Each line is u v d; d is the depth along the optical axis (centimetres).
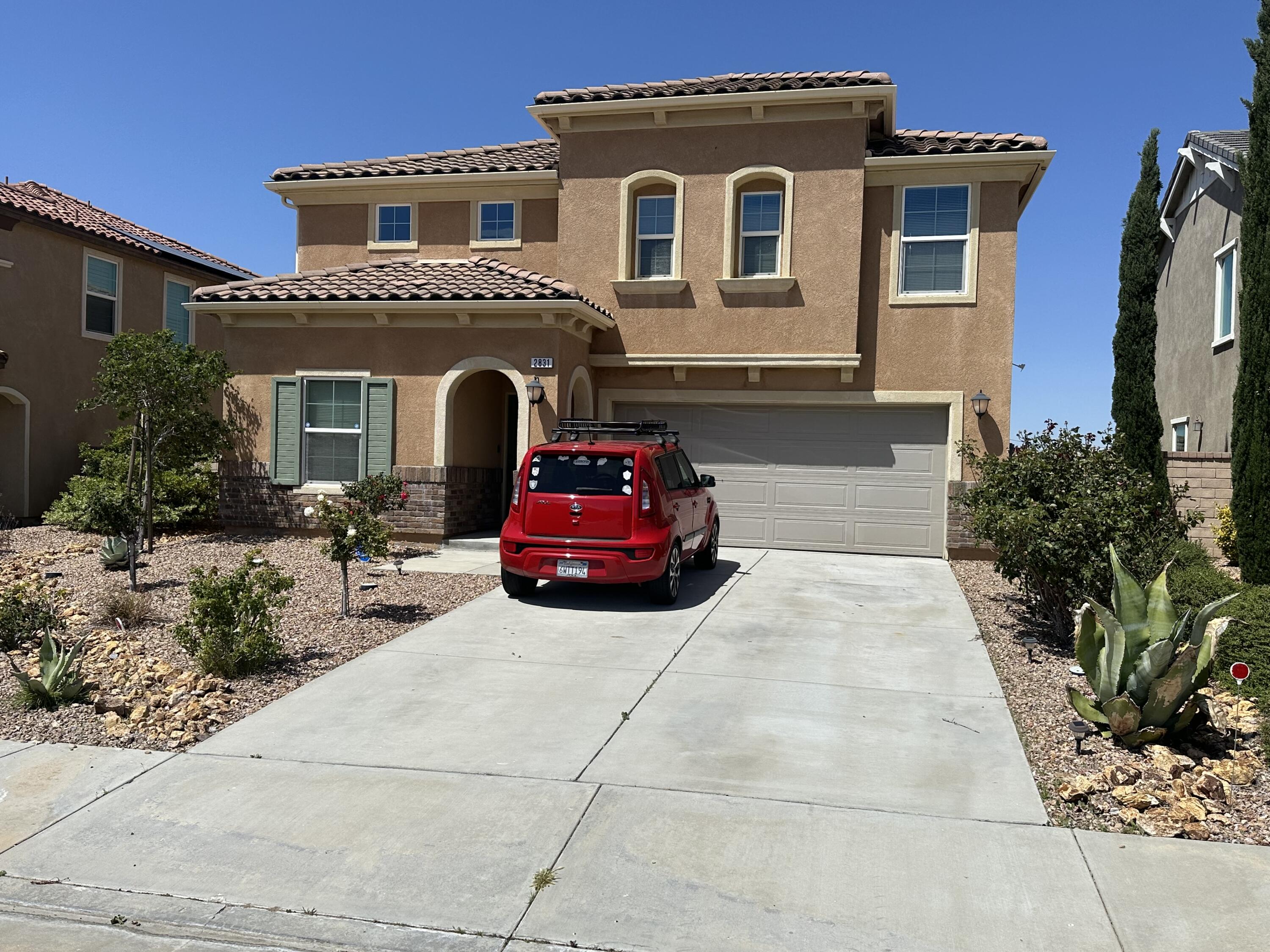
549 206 1581
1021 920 389
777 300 1427
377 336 1384
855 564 1336
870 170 1415
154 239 2114
